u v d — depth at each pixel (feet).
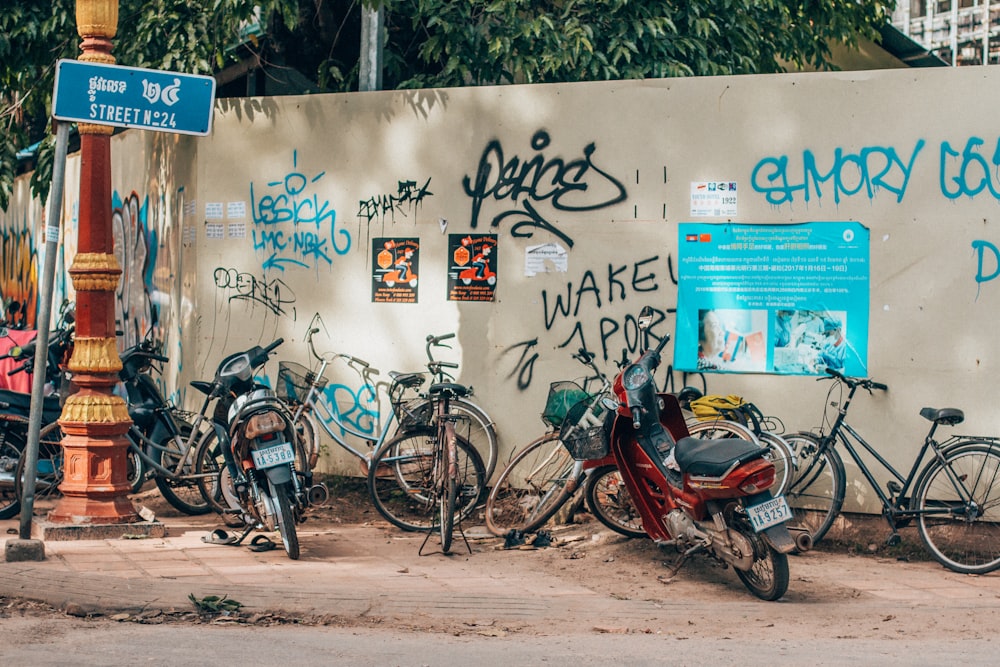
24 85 36.58
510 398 27.84
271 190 29.73
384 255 28.84
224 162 30.14
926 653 16.72
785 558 19.97
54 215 21.76
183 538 24.66
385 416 28.84
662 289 26.81
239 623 18.31
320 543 24.75
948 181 25.11
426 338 28.53
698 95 26.55
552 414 26.45
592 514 25.71
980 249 24.93
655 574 22.45
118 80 22.09
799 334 25.98
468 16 33.50
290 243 29.60
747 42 38.29
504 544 25.08
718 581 21.95
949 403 25.09
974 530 24.08
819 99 25.82
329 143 29.25
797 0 43.37
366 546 24.62
